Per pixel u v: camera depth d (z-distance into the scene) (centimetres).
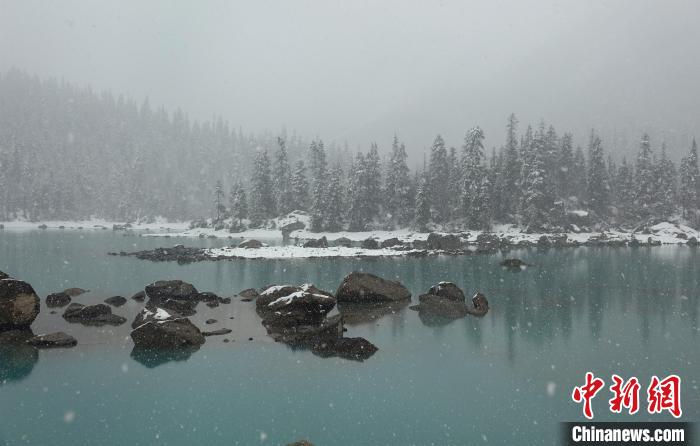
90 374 1432
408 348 1731
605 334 1919
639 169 8762
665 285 3158
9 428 1080
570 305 2517
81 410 1178
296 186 9681
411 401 1245
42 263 4119
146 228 11338
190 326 1784
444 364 1545
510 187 8475
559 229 7612
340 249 5759
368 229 8575
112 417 1138
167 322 1742
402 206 8694
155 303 2438
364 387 1343
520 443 1023
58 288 2889
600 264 4409
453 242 6116
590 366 1522
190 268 3984
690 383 1369
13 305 1900
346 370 1489
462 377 1423
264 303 2358
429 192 8062
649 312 2331
